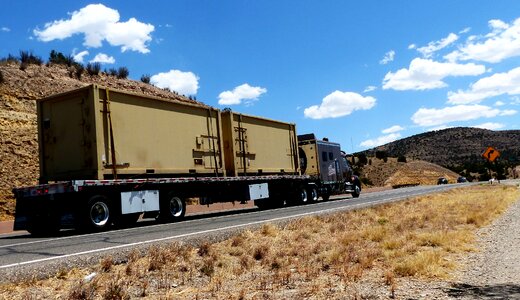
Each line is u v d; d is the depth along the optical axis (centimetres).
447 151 17962
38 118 1505
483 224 1200
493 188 3234
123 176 1451
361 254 780
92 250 829
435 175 10125
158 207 1517
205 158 1819
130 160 1469
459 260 747
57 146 1461
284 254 813
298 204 2455
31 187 1336
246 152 2105
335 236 1028
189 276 665
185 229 1173
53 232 1373
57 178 1450
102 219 1345
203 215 1920
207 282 634
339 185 2922
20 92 2961
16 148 2483
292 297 538
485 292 537
